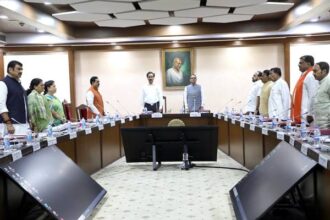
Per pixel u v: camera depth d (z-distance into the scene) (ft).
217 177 15.08
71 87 31.37
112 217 10.35
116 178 15.43
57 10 23.79
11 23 26.37
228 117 19.49
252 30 29.68
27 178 8.33
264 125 13.88
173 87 31.63
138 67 31.96
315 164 7.47
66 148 13.21
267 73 20.18
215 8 22.47
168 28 30.12
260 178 9.98
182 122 21.77
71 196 9.62
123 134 16.58
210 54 31.50
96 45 31.50
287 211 9.46
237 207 10.11
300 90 15.46
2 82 13.29
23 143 9.87
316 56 30.04
